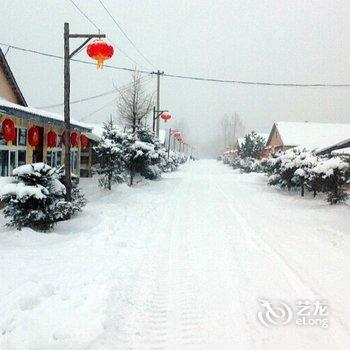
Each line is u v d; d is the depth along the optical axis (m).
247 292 6.15
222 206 16.16
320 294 6.10
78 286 6.12
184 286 6.39
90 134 23.20
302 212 14.95
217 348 4.45
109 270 6.94
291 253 8.58
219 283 6.55
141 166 23.95
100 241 9.05
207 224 11.91
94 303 5.41
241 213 14.38
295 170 21.17
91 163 24.78
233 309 5.50
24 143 15.08
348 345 4.55
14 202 9.58
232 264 7.66
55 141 16.94
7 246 8.39
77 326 4.77
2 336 4.54
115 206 14.45
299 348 4.47
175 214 13.62
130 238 9.56
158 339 4.63
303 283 6.59
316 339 4.67
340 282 6.66
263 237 10.20
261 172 39.88
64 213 10.76
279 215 14.16
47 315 5.06
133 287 6.25
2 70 16.55
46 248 8.39
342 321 5.15
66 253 8.02
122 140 21.34
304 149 24.23
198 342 4.58
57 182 10.20
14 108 11.94
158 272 7.09
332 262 7.89
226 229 11.20
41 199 9.61
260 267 7.48
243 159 50.12
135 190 19.97
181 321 5.11
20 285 6.03
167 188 22.95
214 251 8.65
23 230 9.28
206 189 23.64
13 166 14.19
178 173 40.97
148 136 27.19
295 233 10.80
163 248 8.80
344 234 10.59
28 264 7.17
